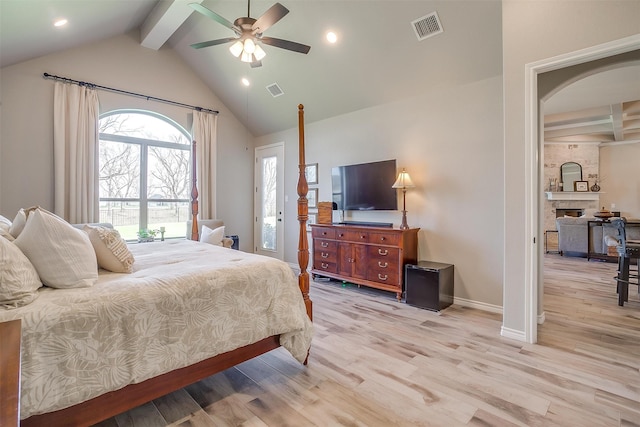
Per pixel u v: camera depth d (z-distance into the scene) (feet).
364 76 13.26
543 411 5.72
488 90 11.08
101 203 15.51
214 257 7.89
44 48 12.49
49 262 4.96
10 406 2.56
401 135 13.53
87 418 4.60
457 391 6.34
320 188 16.98
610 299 12.46
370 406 5.89
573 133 23.38
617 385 6.53
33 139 13.12
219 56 15.98
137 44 15.97
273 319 6.64
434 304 11.16
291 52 13.73
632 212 25.82
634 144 25.66
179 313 5.39
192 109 18.06
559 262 20.20
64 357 4.27
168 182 17.67
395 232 12.23
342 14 11.32
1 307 4.19
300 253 8.01
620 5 7.14
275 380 6.82
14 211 12.80
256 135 20.76
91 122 14.26
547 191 25.90
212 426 5.40
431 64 11.55
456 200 11.96
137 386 5.07
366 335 9.09
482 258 11.36
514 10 8.59
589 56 7.55
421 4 9.99
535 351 8.05
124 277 5.85
